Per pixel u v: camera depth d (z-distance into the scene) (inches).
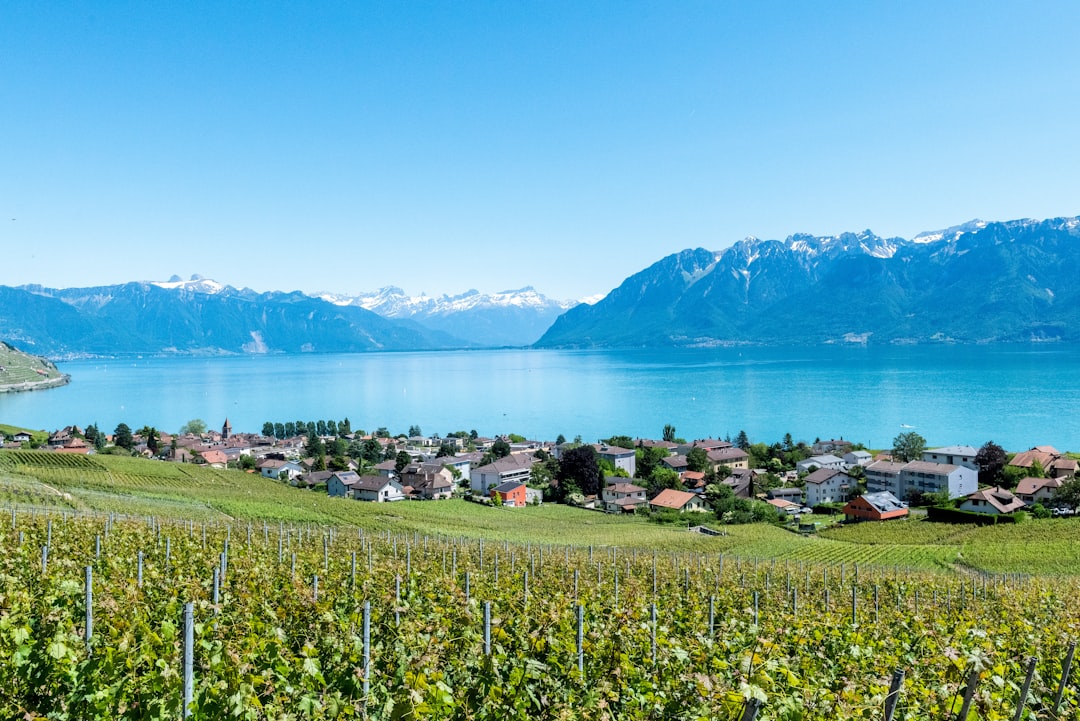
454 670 478.9
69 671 400.5
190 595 636.1
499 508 3939.5
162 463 3895.2
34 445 5457.7
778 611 910.4
